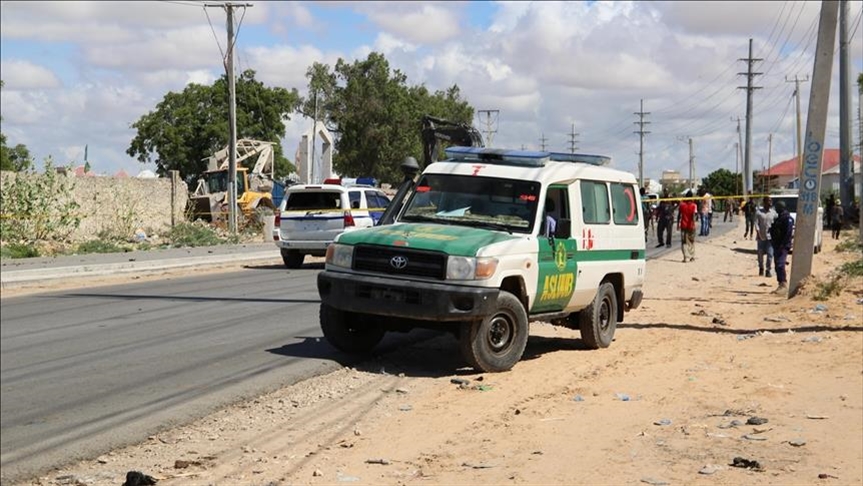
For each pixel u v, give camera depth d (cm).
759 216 2450
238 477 678
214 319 1523
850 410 860
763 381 1004
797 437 762
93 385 1016
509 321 1069
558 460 701
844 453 713
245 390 979
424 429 812
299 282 2188
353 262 1073
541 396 938
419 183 1193
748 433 779
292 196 2595
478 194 1158
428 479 658
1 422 861
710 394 941
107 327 1449
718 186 12069
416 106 7638
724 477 650
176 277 2348
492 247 1038
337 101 7500
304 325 1448
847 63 5009
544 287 1114
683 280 2356
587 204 1223
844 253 3347
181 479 675
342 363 1132
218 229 4297
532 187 1141
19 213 3353
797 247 1809
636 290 1347
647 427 803
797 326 1430
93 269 2370
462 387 988
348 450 749
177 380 1038
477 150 1210
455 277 1020
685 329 1434
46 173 3491
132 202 4016
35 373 1087
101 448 775
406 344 1272
